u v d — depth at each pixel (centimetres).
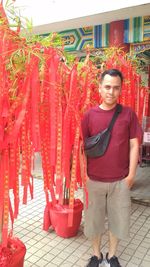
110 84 179
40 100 159
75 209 248
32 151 158
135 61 346
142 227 278
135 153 190
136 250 236
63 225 247
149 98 495
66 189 254
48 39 167
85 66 213
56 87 162
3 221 151
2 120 140
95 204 195
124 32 410
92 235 199
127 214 192
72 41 459
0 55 131
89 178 194
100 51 436
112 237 201
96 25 434
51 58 157
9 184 151
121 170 191
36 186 391
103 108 189
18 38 139
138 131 192
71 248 236
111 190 191
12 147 147
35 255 224
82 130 192
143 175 464
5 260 162
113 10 366
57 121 166
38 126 150
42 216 295
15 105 142
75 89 176
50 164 165
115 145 186
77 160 191
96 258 205
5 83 135
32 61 143
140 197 352
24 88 143
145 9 364
